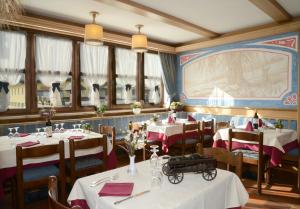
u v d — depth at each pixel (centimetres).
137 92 566
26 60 399
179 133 417
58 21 411
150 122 448
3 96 379
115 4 335
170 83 613
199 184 157
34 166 259
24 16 369
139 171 184
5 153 239
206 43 551
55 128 394
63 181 246
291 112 443
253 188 331
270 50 465
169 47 598
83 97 472
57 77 435
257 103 487
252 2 331
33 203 283
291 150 403
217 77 548
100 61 494
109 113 498
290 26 422
